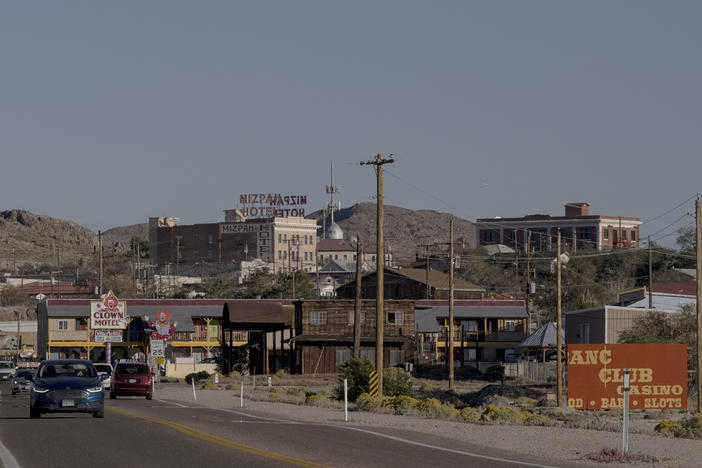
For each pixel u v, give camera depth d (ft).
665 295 539.29
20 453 113.19
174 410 204.64
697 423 192.13
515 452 130.62
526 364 465.06
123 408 208.03
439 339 613.11
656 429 196.44
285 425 163.43
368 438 140.87
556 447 138.72
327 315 520.42
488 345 611.88
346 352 515.09
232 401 272.72
